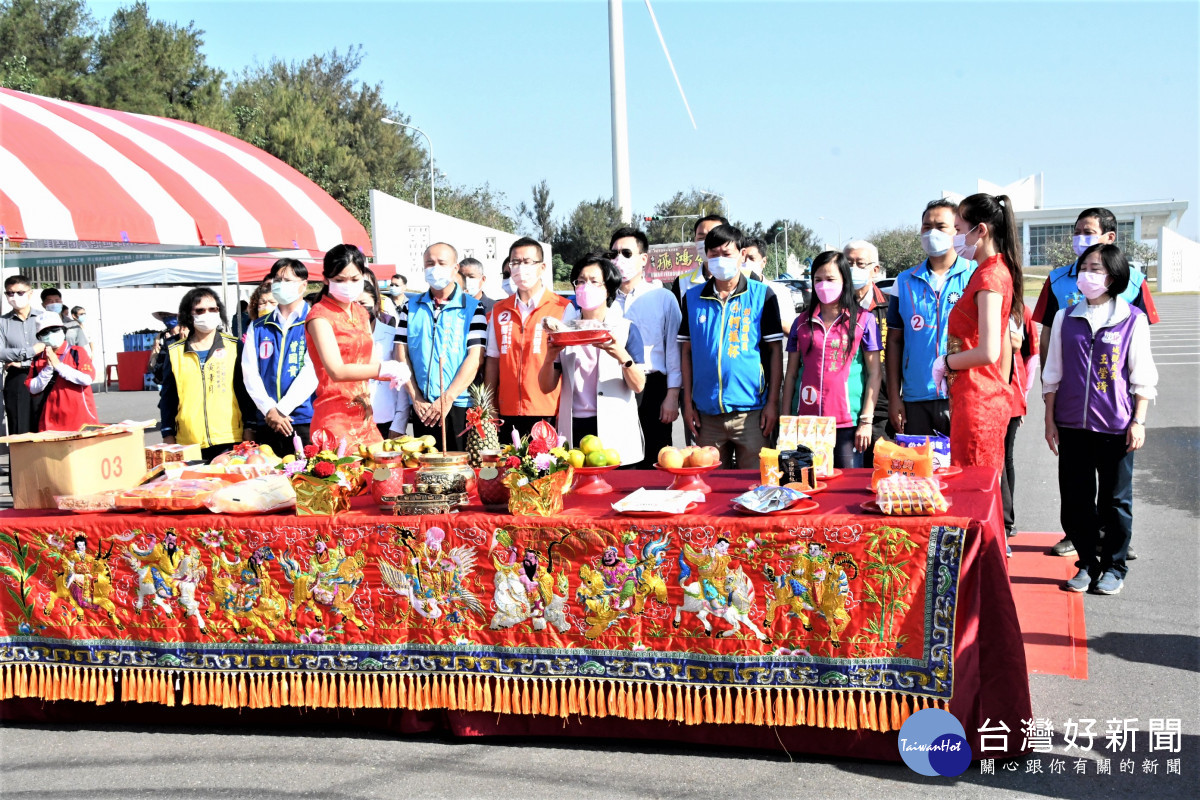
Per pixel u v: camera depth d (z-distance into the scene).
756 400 5.00
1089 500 4.72
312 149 42.09
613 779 3.04
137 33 37.62
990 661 3.01
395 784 3.07
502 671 3.26
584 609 3.18
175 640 3.45
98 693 3.52
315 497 3.36
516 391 5.11
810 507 3.11
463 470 3.43
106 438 3.74
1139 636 4.16
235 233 7.58
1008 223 3.92
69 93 34.78
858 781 2.97
